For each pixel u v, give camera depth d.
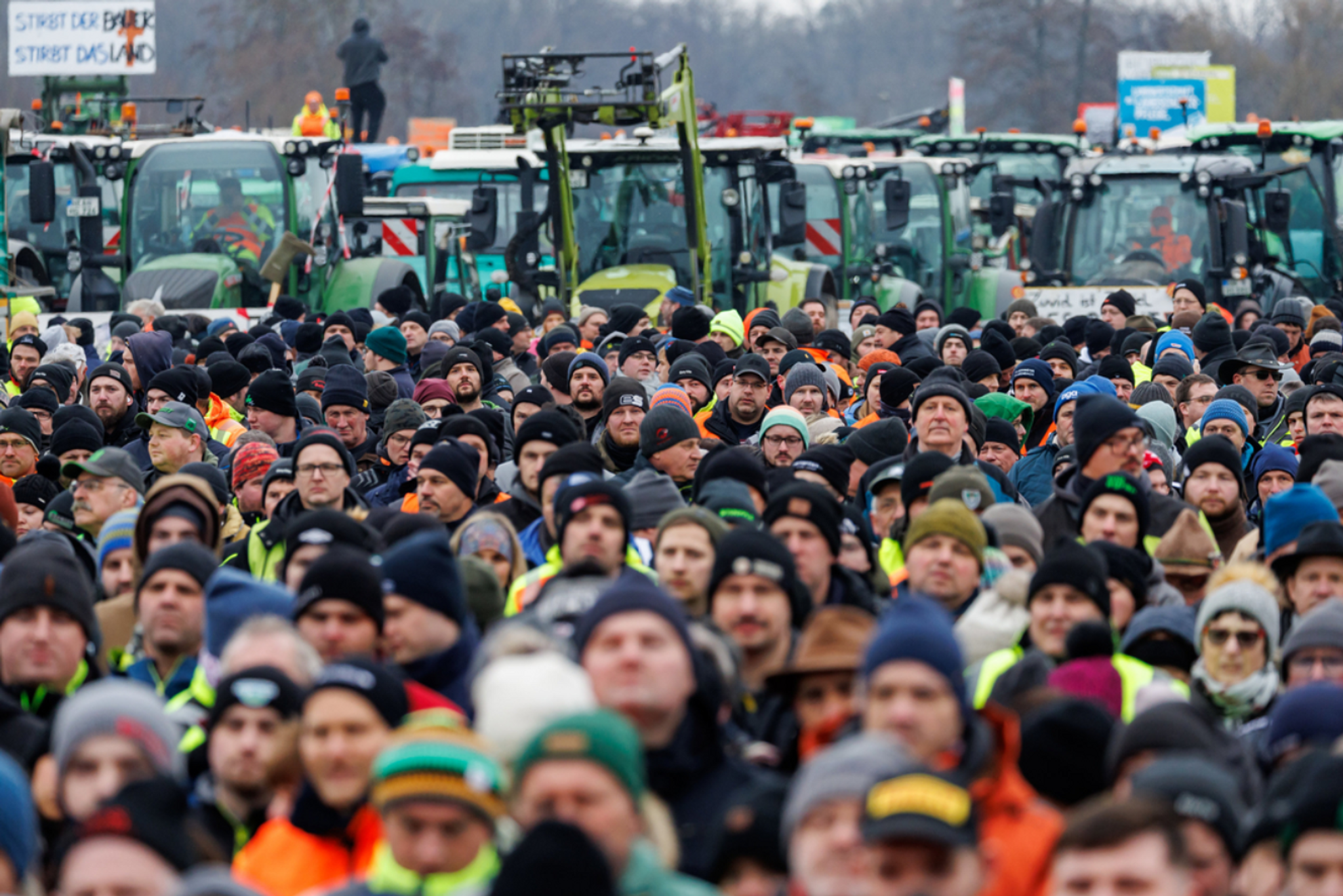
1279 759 15.67
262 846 15.02
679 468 28.77
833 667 15.89
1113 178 81.06
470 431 29.38
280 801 15.53
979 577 21.06
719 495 23.16
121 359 43.34
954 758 13.95
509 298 67.94
